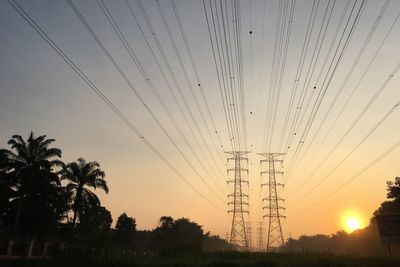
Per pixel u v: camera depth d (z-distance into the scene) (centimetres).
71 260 2417
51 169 5900
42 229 5797
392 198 6612
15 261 2764
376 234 8006
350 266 2867
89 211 6191
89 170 6562
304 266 2889
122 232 9725
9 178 5591
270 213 6488
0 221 5791
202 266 2822
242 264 2955
